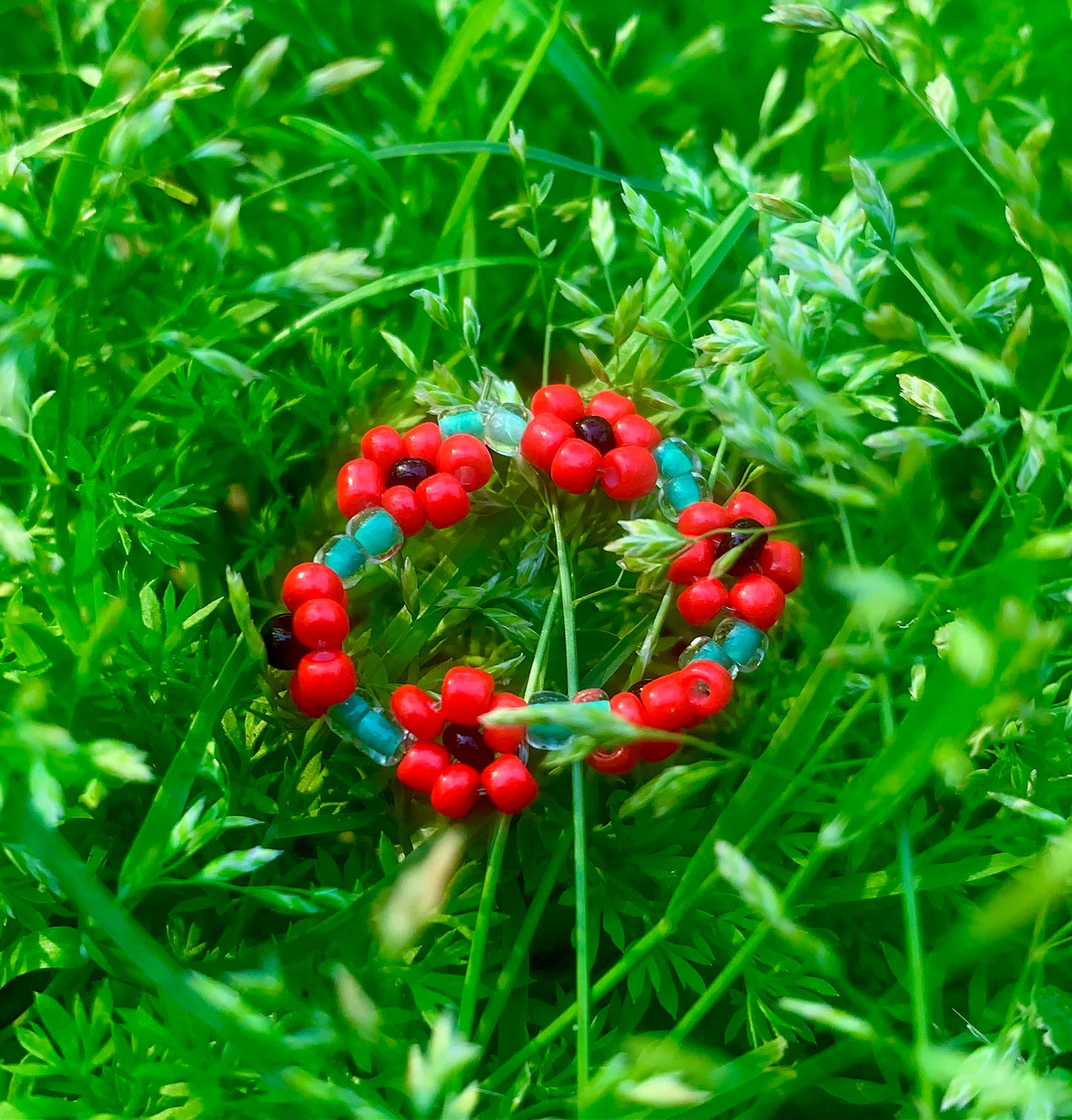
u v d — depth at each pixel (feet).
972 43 0.36
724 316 0.33
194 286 0.27
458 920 0.27
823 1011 0.25
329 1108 0.25
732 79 0.38
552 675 0.30
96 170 0.27
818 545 0.32
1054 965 0.28
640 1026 0.29
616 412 0.30
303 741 0.30
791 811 0.29
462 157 0.36
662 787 0.26
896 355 0.28
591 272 0.34
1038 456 0.26
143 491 0.31
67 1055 0.26
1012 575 0.25
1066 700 0.29
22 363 0.26
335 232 0.35
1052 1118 0.24
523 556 0.30
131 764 0.25
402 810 0.29
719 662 0.29
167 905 0.28
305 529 0.32
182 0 0.29
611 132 0.35
